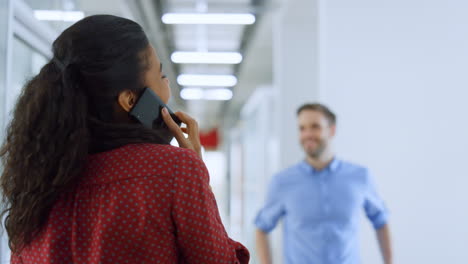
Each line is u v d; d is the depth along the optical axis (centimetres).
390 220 255
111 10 386
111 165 67
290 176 212
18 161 67
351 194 202
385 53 263
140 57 72
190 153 69
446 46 259
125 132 70
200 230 65
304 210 202
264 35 554
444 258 252
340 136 260
